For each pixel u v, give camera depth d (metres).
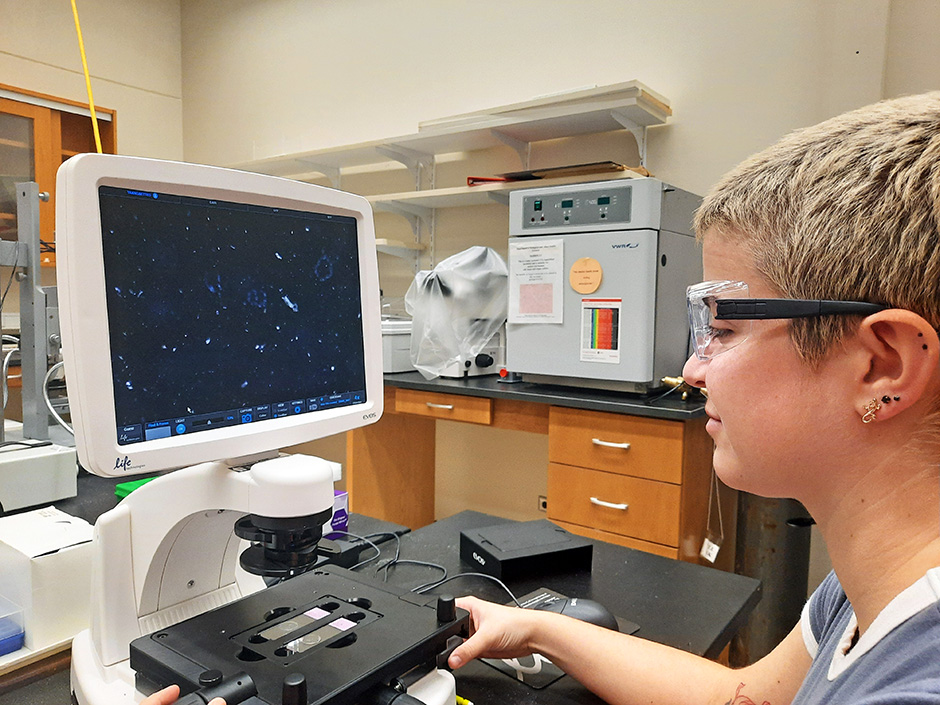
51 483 1.19
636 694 0.64
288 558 0.59
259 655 0.56
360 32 3.54
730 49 2.47
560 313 2.10
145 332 0.57
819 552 2.30
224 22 4.14
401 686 0.55
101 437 0.52
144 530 0.63
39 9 3.62
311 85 3.77
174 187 0.59
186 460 0.58
